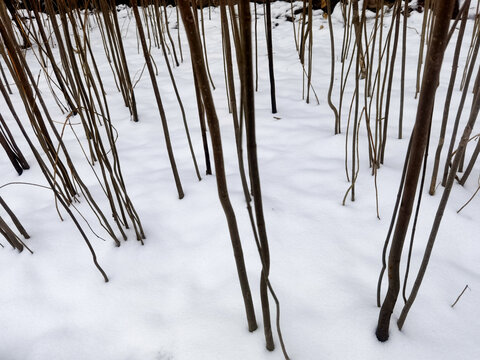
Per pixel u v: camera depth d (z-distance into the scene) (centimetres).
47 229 120
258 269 98
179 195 128
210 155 157
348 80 220
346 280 94
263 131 172
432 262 98
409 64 231
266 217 115
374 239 107
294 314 86
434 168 116
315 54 263
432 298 88
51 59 120
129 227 117
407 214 61
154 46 309
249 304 77
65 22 89
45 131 112
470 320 83
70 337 87
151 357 82
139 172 148
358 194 124
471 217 112
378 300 84
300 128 171
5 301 97
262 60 263
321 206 120
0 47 85
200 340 83
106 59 288
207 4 384
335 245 104
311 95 205
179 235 113
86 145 173
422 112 52
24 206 133
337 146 153
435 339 79
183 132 177
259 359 79
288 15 346
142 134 180
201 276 99
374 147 121
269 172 141
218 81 230
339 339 80
